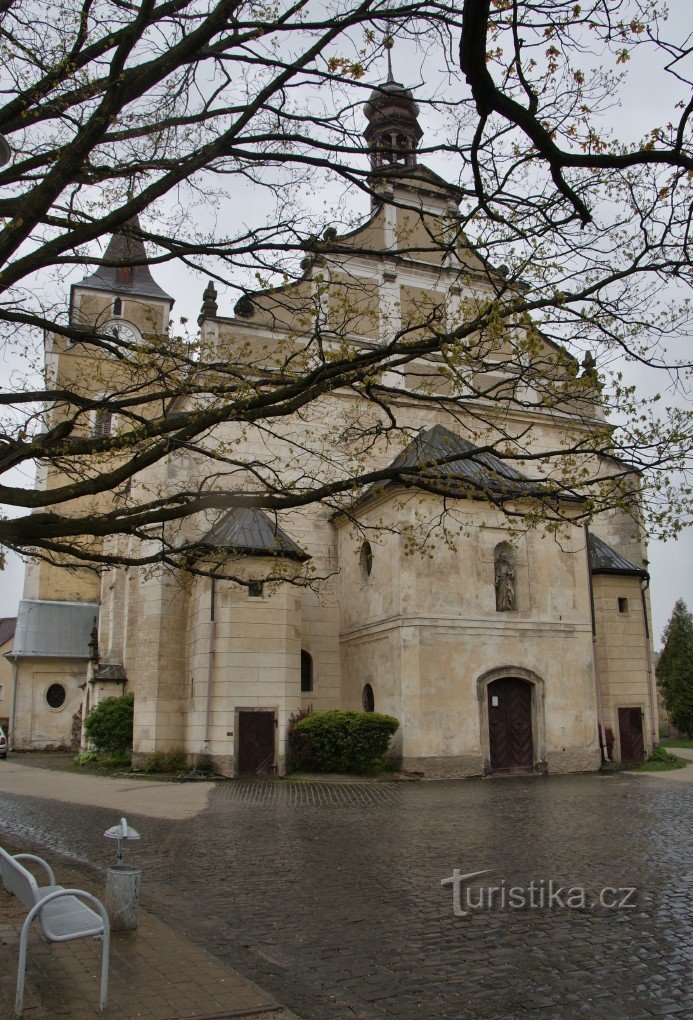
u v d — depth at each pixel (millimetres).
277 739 24219
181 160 10211
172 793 20219
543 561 26469
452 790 20469
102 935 5840
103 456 12578
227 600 24672
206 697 24375
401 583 24578
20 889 6465
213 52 9289
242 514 26219
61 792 21156
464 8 5598
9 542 10969
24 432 11797
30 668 44625
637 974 6906
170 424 10273
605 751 28453
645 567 34844
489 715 24781
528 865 11109
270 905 9164
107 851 12508
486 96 6547
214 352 12562
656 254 8773
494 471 11117
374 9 9039
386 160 31688
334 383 9727
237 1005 5938
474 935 8016
